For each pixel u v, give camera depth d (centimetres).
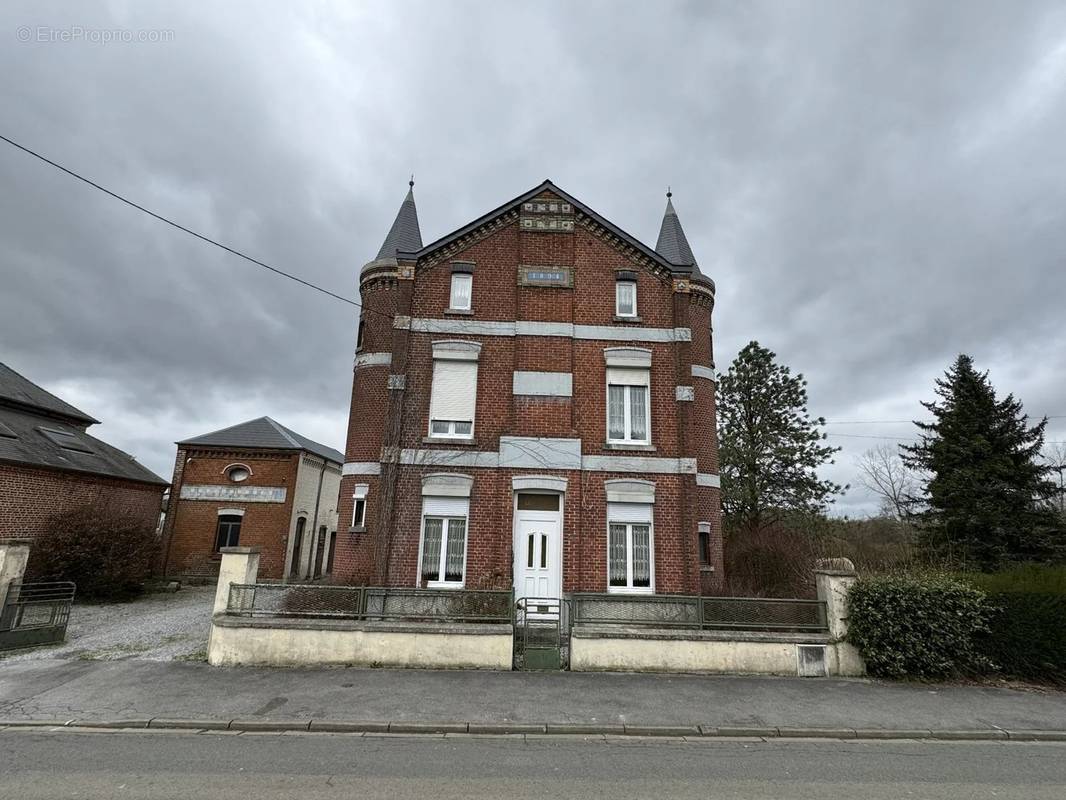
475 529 1400
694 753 687
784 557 2219
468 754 664
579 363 1515
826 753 698
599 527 1416
